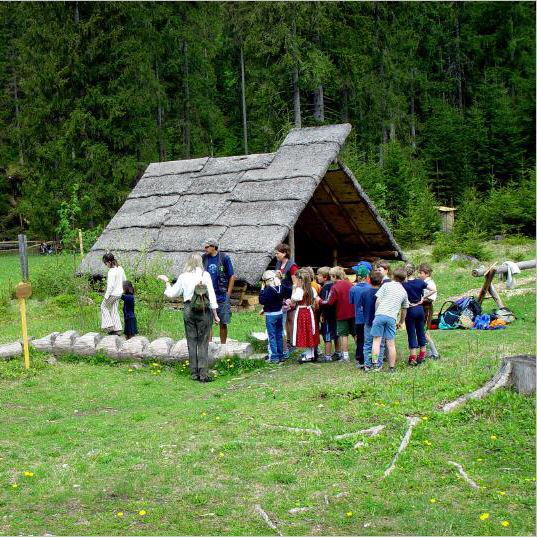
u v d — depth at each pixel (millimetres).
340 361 11844
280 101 39656
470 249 27422
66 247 27281
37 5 39906
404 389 9211
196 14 46312
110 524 5840
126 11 39844
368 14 44094
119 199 39312
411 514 5844
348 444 7461
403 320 10523
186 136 46656
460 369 9953
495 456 6992
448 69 59750
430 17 58188
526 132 49969
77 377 11641
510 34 54688
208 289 11430
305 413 8641
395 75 45562
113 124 40156
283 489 6453
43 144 41281
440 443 7328
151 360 12562
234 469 6957
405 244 33750
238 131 53594
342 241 24703
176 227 20047
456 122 51469
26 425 8977
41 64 39844
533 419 7727
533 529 5535
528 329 14234
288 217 18031
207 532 5660
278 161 20188
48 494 6531
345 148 36875
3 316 17328
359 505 6039
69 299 18953
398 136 48906
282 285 12141
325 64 37844
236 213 19172
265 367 11922
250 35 38000
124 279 14508
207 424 8508
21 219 53500
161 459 7371
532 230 36250
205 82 48656
